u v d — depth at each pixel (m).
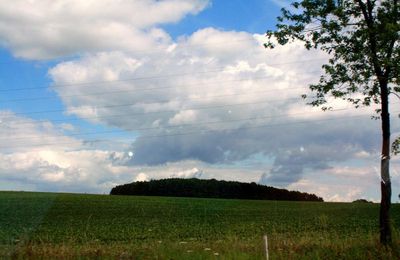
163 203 59.72
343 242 22.33
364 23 20.50
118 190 104.12
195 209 53.34
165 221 40.75
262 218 45.34
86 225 35.19
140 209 50.16
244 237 30.55
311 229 36.44
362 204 67.56
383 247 19.84
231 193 101.25
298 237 29.03
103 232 32.03
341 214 49.31
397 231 30.86
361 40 20.25
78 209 46.62
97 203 53.91
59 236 29.03
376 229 35.69
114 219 40.47
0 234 13.88
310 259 18.19
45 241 26.70
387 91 20.88
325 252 19.38
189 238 30.70
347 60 20.75
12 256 14.72
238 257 17.95
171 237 31.16
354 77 20.67
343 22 20.33
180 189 101.62
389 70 20.23
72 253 18.61
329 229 36.28
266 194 102.00
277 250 19.56
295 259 18.14
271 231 34.91
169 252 19.31
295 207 59.97
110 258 18.16
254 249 19.97
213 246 21.03
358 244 21.20
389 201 21.06
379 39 19.77
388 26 18.95
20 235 14.17
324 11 20.38
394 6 19.55
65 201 53.53
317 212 52.06
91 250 19.83
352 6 20.55
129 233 32.09
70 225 34.75
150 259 18.23
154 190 102.75
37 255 17.12
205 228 36.53
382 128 21.09
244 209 55.72
